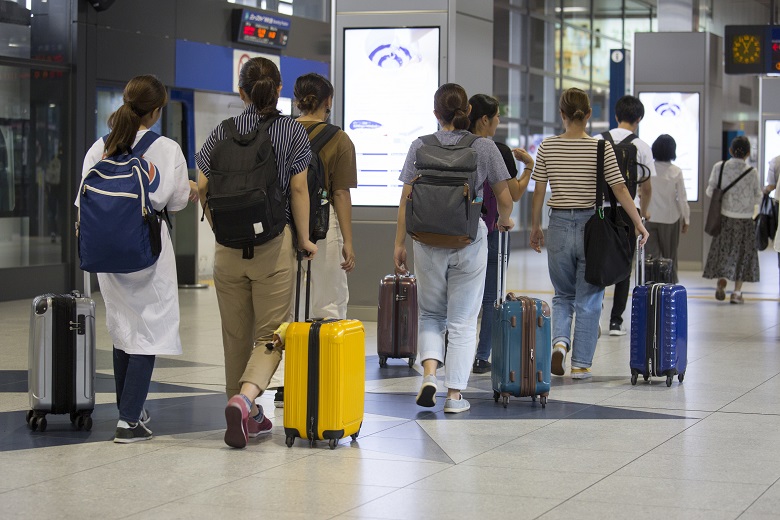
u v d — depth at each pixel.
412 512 5.55
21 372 10.12
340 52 13.47
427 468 6.49
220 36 19.61
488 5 14.14
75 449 6.96
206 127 19.75
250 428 7.29
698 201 24.11
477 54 13.91
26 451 6.89
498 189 8.16
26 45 16.67
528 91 31.88
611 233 9.35
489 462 6.65
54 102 17.11
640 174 11.68
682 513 5.55
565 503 5.73
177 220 19.09
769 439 7.36
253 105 7.20
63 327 7.45
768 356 11.36
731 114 37.84
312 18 22.12
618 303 13.12
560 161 9.55
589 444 7.18
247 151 6.92
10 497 5.81
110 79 17.64
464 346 8.22
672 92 24.05
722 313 15.54
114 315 7.10
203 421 7.90
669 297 9.42
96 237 6.78
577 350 9.85
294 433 6.98
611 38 37.56
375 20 13.39
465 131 8.20
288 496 5.84
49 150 17.11
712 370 10.43
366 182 13.62
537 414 8.23
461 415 8.16
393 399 8.85
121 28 17.75
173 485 6.06
